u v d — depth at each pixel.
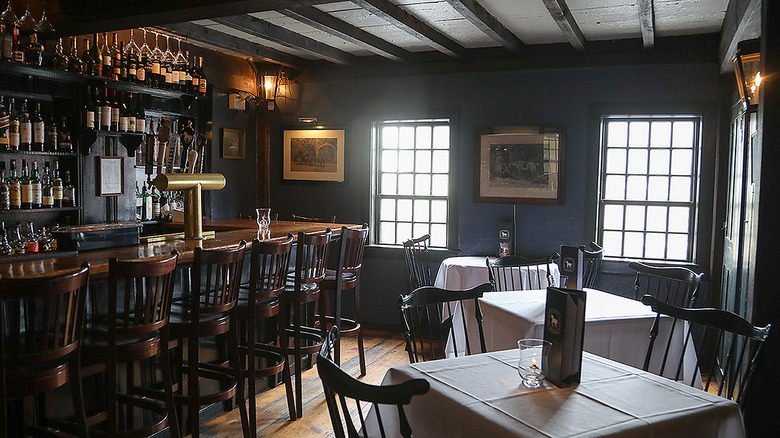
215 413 3.81
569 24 4.29
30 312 2.21
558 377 2.11
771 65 2.81
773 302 2.86
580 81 5.40
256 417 3.78
